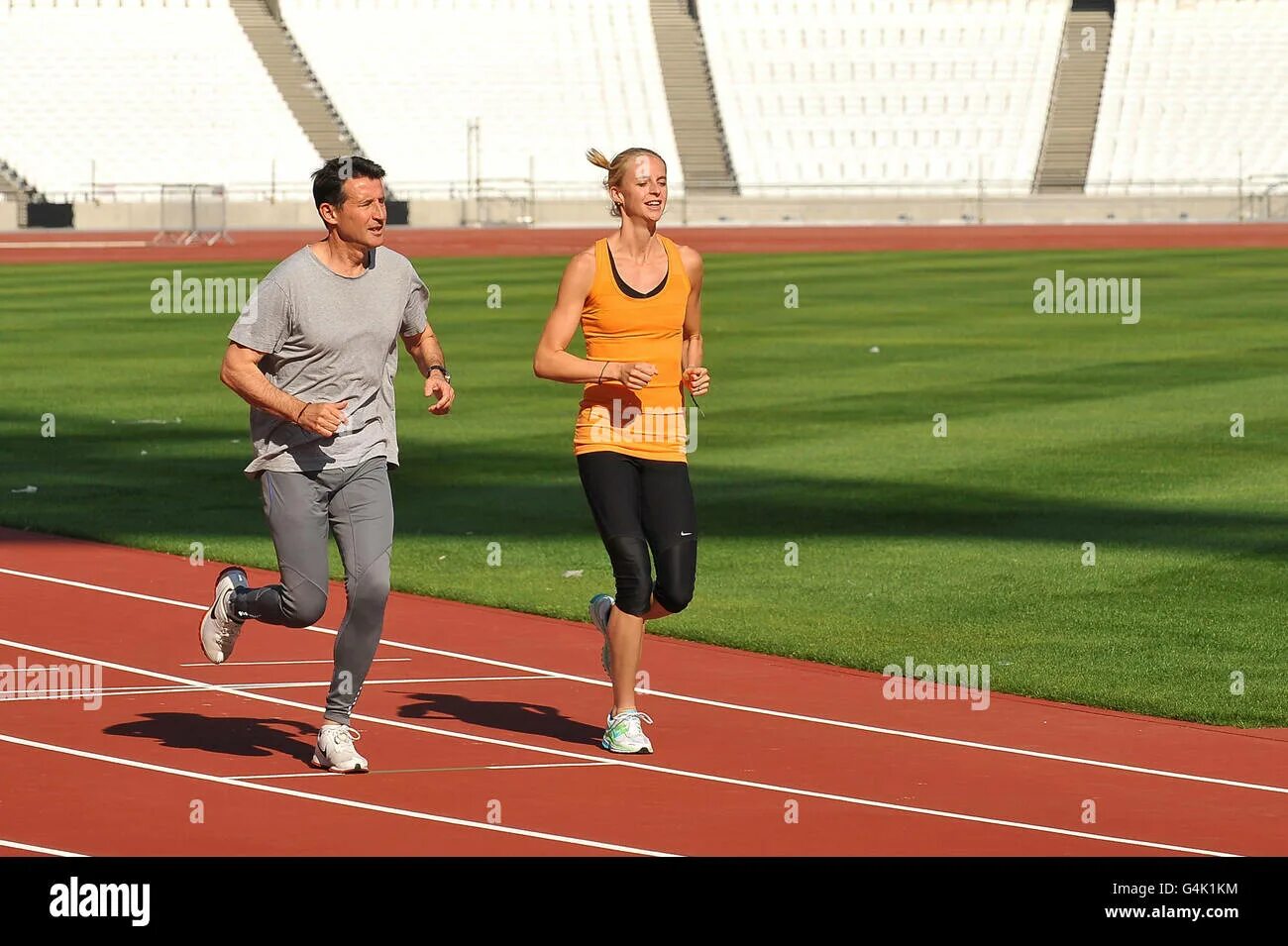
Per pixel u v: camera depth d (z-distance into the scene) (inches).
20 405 941.8
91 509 656.4
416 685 415.8
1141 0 3481.8
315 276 332.2
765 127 3334.2
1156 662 442.9
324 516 341.1
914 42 3432.6
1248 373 1050.1
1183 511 648.4
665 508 358.0
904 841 303.1
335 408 323.0
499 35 3346.5
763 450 794.8
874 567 561.0
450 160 3171.8
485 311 1453.0
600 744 365.4
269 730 374.0
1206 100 3353.8
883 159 3316.9
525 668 436.1
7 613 488.7
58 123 3016.7
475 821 311.3
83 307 1513.3
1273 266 1929.1
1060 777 344.8
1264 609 501.0
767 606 508.7
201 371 1085.1
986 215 3132.4
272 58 3230.8
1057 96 3390.7
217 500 677.3
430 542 602.9
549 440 831.1
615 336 354.9
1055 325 1338.6
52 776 336.8
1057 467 744.3
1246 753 363.9
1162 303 1501.0
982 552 581.9
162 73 3125.0
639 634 359.6
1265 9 3476.9
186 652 446.3
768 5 3457.2
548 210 3078.2
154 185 2930.6
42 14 3149.6
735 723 384.2
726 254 2249.0
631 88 3334.2
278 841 299.6
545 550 589.0
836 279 1787.6
